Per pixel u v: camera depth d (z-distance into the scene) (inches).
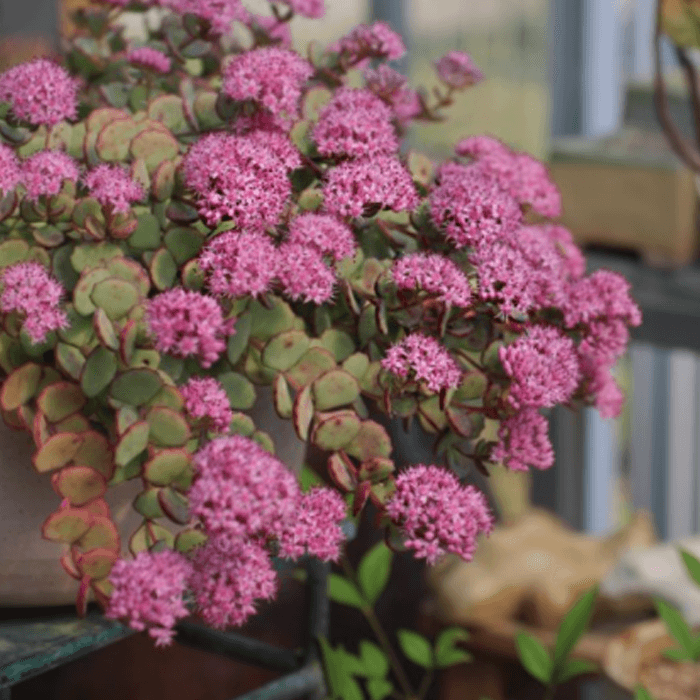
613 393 46.5
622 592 75.4
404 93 47.2
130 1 47.9
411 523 40.8
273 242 42.1
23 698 69.7
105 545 41.0
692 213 81.1
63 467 41.1
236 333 41.7
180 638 51.3
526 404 42.1
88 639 42.3
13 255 42.4
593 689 82.2
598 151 83.5
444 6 90.3
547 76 95.0
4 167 41.2
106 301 41.0
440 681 81.7
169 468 40.1
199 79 46.7
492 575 78.8
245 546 39.1
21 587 43.2
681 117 83.0
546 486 95.9
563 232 47.3
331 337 42.4
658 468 97.3
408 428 43.1
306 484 53.0
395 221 43.7
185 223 42.0
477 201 41.9
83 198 42.3
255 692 48.8
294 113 43.4
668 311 80.5
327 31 82.4
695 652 59.2
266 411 44.4
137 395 40.6
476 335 42.9
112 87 46.8
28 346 41.7
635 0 94.4
